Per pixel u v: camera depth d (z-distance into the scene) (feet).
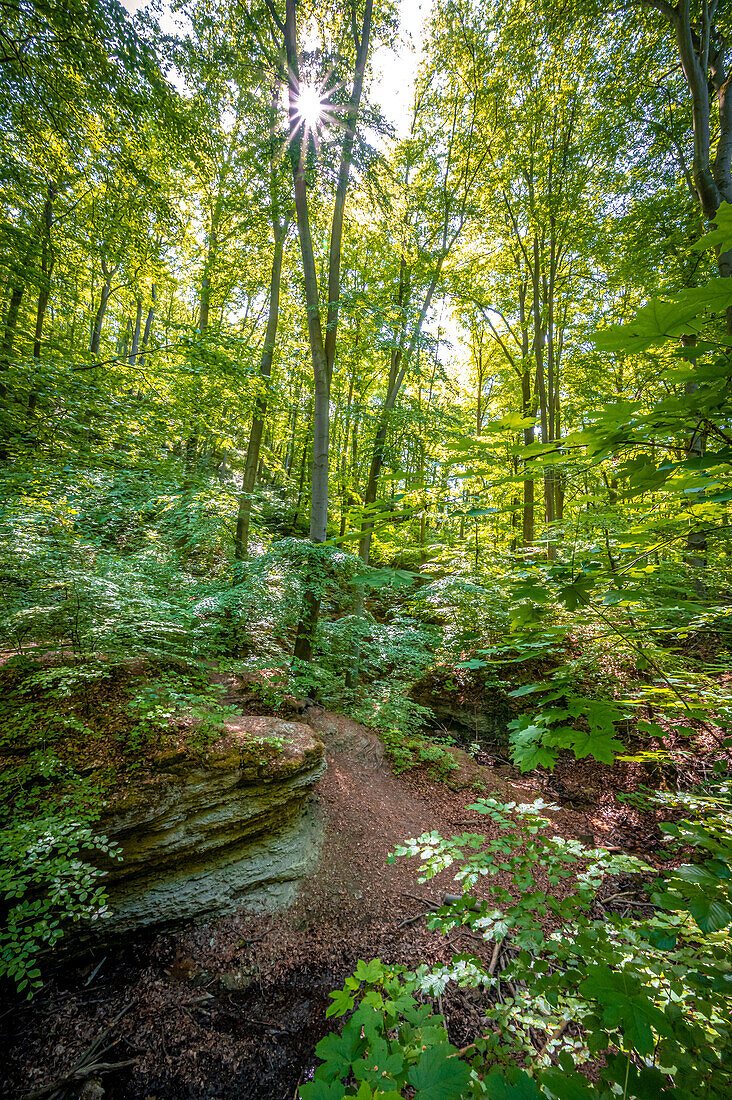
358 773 17.62
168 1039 9.04
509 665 22.45
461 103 28.58
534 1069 4.77
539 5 25.18
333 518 33.24
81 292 40.55
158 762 11.16
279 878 12.41
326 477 20.95
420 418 23.93
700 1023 4.10
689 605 4.00
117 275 39.91
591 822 15.49
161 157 26.63
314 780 13.53
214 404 25.67
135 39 18.78
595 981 3.61
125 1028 9.05
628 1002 3.35
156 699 12.13
